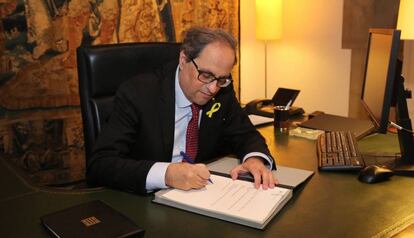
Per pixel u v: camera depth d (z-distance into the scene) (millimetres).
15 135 2031
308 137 1685
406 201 1071
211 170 1290
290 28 2994
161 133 1421
